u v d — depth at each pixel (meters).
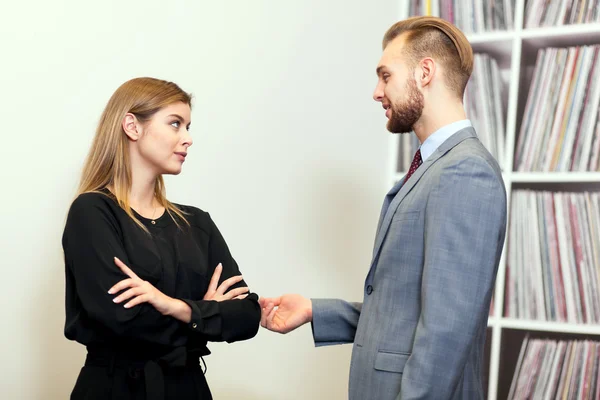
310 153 3.10
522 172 3.14
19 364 2.33
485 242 1.61
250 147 2.89
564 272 3.02
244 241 2.86
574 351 2.97
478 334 1.78
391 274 1.75
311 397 3.07
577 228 3.01
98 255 1.70
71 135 2.45
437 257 1.61
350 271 3.23
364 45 3.35
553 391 2.98
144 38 2.62
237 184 2.85
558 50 3.11
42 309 2.38
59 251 2.42
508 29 3.23
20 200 2.35
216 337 1.79
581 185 3.02
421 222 1.71
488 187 1.64
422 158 1.85
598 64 3.03
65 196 2.43
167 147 1.85
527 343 3.06
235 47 2.86
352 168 3.27
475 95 3.28
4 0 2.32
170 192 2.65
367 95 3.36
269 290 2.93
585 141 3.03
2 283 2.30
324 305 2.15
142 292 1.68
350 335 2.14
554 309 3.02
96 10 2.51
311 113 3.11
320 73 3.15
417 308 1.70
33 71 2.37
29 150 2.36
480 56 3.29
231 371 2.81
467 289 1.58
